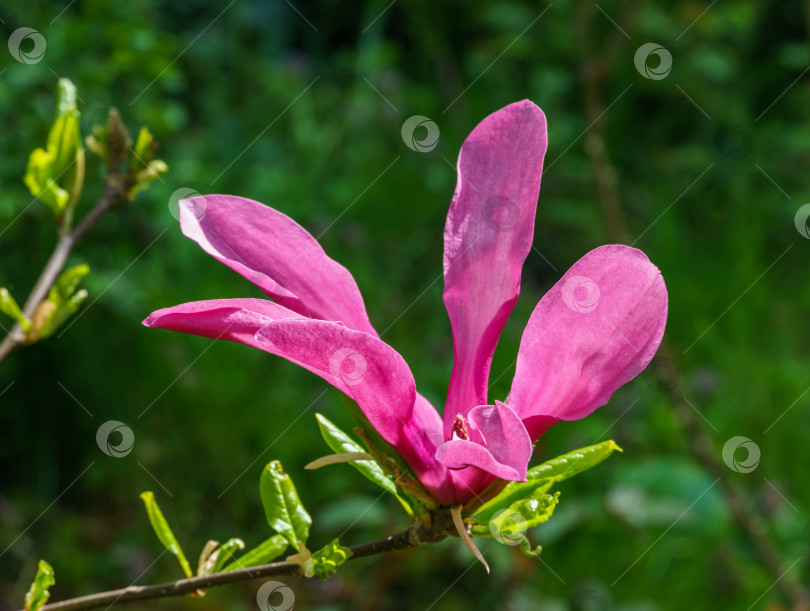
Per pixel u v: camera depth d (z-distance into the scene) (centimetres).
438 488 101
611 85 515
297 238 103
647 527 325
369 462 115
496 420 87
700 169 493
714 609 312
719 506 314
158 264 382
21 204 322
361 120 492
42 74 326
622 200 479
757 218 461
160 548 335
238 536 342
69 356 354
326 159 480
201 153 441
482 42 559
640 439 349
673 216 460
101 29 334
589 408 96
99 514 348
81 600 114
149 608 311
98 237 358
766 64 548
